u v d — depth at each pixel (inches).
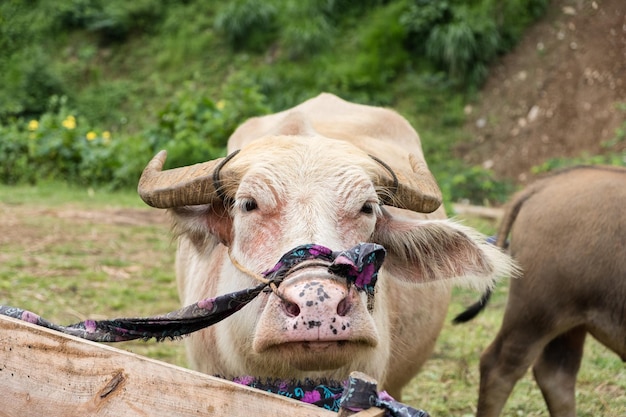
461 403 220.1
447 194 482.6
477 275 138.1
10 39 911.0
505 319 194.1
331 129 184.1
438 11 791.7
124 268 326.6
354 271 108.5
